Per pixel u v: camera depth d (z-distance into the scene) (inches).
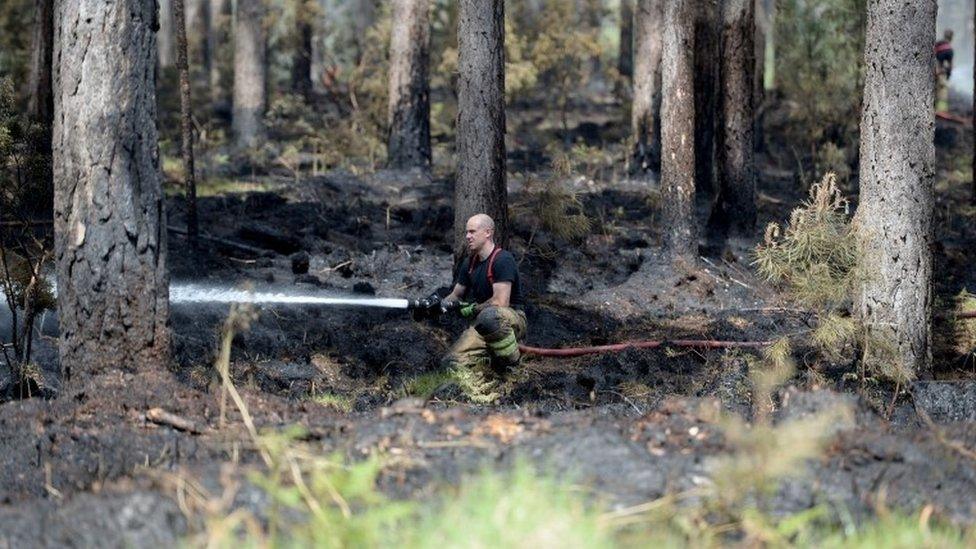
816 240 537.3
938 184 1125.7
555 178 772.6
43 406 368.5
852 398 330.6
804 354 571.5
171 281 677.3
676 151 753.6
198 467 297.6
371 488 272.2
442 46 1326.3
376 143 1172.5
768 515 265.6
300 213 877.8
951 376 593.0
